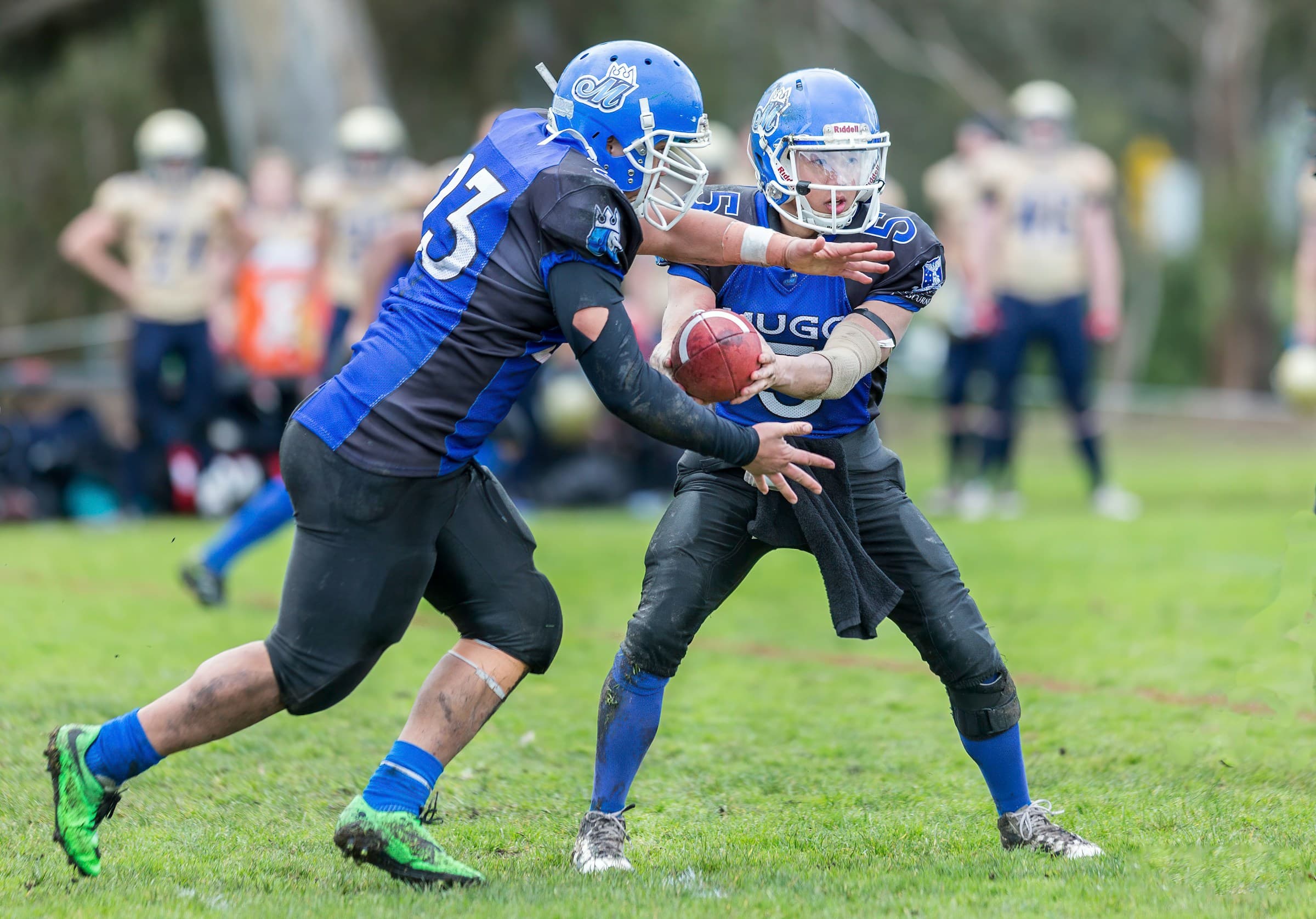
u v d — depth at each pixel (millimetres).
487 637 12609
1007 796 13617
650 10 79688
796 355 13398
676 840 14156
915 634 13438
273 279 43438
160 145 41719
